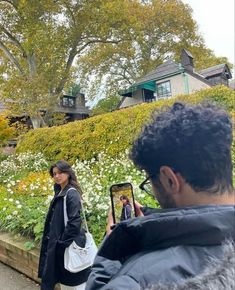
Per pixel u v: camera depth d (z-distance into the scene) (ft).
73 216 9.64
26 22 66.54
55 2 69.51
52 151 45.62
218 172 2.86
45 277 9.68
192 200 2.91
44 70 74.49
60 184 10.38
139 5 108.88
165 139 2.99
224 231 2.56
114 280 2.68
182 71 84.58
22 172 38.83
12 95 65.57
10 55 75.10
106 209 14.97
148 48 122.83
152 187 3.24
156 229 2.71
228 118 3.08
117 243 3.02
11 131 54.08
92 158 36.70
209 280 2.42
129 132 35.40
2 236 16.89
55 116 77.36
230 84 107.04
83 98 140.05
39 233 14.93
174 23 115.03
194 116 3.03
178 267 2.52
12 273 14.93
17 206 18.31
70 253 9.47
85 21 73.72
